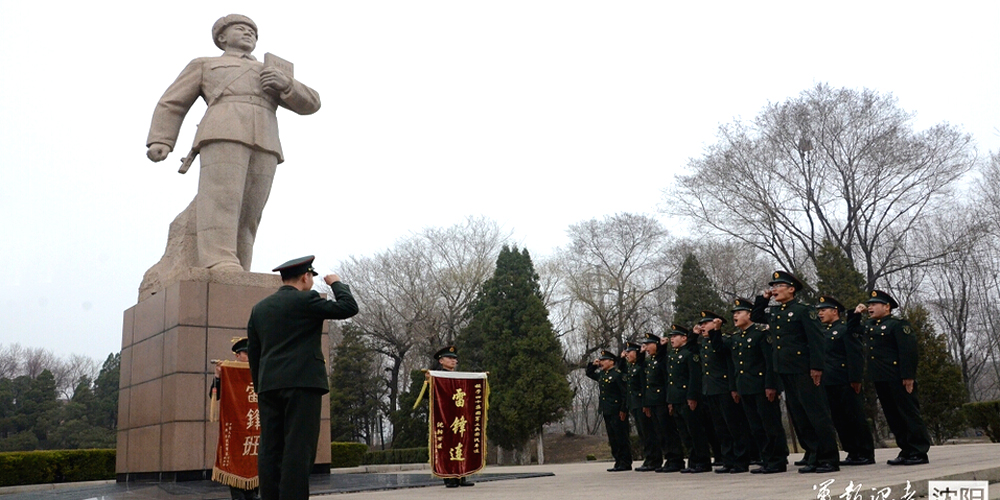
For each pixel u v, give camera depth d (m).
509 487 8.89
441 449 9.52
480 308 34.75
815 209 27.97
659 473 10.83
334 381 38.84
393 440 37.78
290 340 5.04
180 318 11.00
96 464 15.75
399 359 40.06
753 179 27.67
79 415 43.62
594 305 36.34
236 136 12.13
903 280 32.62
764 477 8.17
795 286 8.84
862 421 9.40
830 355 9.57
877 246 28.97
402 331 39.34
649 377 11.19
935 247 29.98
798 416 8.59
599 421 50.06
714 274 36.56
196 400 10.88
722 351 9.98
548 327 32.69
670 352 10.89
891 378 8.97
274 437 5.02
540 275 38.62
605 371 12.66
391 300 38.69
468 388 9.88
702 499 5.58
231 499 8.41
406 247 38.88
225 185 11.99
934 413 22.02
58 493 9.90
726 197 28.27
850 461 9.44
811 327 8.45
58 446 40.88
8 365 56.03
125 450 12.17
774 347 8.72
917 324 22.66
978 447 12.53
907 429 8.80
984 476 6.81
